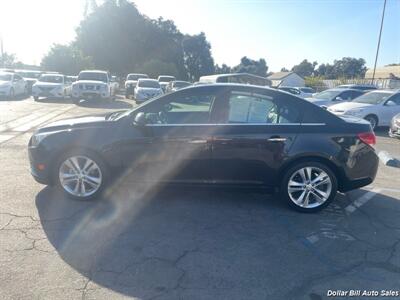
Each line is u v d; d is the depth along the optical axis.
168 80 32.38
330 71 86.38
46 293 2.51
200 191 4.73
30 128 9.56
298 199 4.18
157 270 2.86
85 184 4.25
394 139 10.37
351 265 3.04
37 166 4.21
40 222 3.66
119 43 48.88
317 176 4.14
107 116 4.64
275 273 2.88
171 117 4.22
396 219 4.07
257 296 2.58
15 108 14.80
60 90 18.58
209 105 4.16
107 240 3.33
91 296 2.50
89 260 2.97
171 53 57.50
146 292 2.58
